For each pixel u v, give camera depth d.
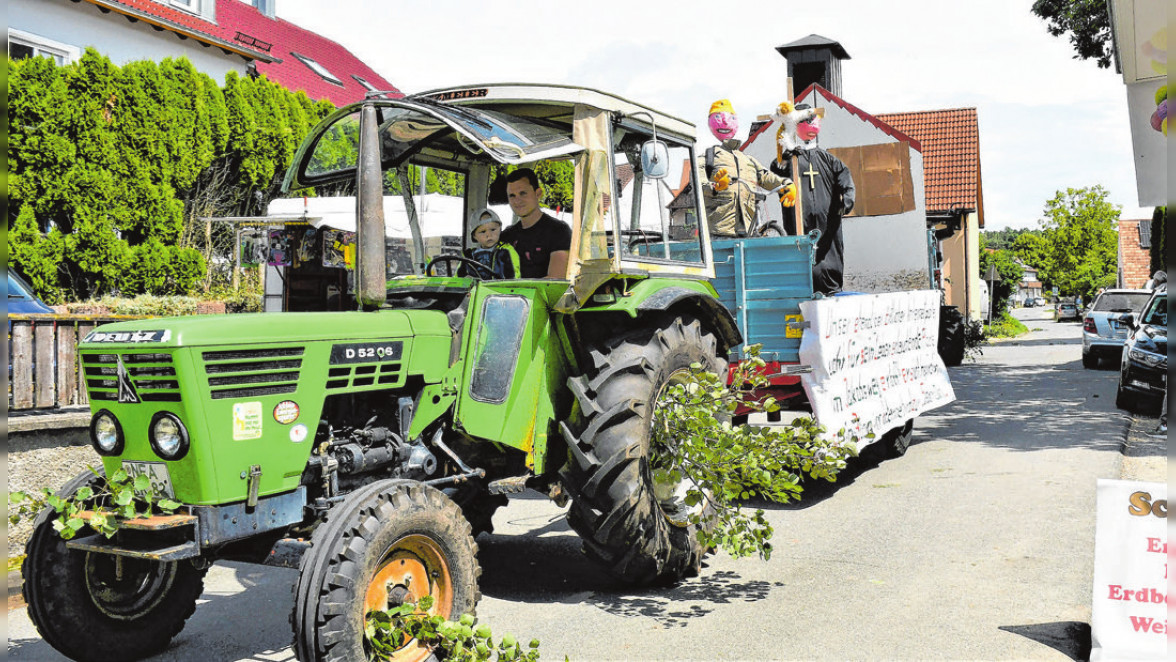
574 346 4.88
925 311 9.14
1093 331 18.61
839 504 7.01
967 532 6.06
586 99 4.59
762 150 11.08
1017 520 6.34
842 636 4.29
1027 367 19.56
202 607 5.01
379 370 4.00
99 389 3.67
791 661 4.02
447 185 5.35
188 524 3.45
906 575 5.20
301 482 3.80
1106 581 3.79
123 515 3.53
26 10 13.38
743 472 4.91
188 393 3.38
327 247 7.44
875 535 6.08
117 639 4.04
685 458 4.92
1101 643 3.76
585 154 4.62
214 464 3.44
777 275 6.75
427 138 5.04
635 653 4.16
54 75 11.02
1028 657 4.00
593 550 4.79
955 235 29.11
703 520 5.18
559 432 4.86
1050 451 9.04
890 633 4.31
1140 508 3.78
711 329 5.77
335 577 3.36
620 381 4.73
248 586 5.41
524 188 5.01
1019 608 4.61
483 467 4.77
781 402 6.99
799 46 22.55
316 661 3.34
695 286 5.51
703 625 4.50
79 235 11.27
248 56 17.39
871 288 13.02
